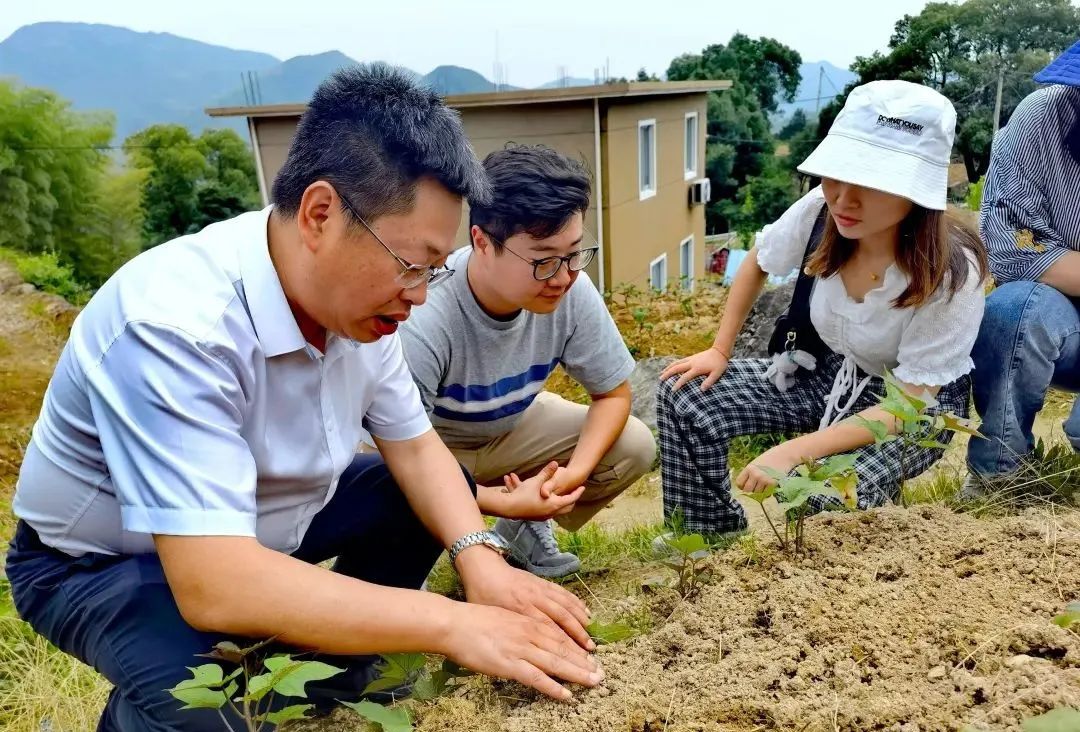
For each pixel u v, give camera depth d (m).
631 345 6.18
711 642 1.70
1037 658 1.43
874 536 2.05
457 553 1.87
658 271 14.94
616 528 3.84
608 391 2.77
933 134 2.12
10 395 7.93
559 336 2.63
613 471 2.95
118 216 31.92
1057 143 2.59
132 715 1.61
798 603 1.77
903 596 1.73
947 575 1.81
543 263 2.18
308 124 1.43
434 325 2.44
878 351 2.47
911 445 2.34
